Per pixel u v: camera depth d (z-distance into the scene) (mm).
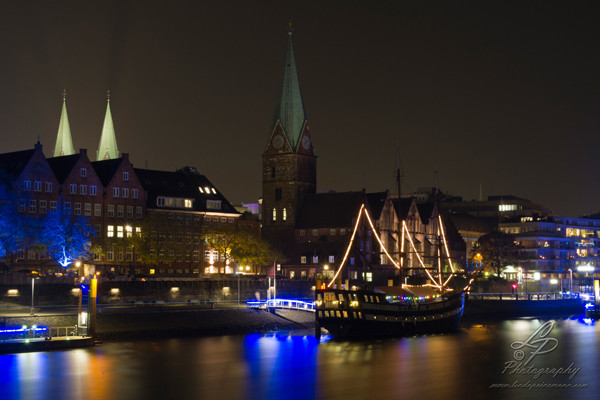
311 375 88312
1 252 141000
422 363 95562
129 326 112750
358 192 197500
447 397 78750
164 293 139750
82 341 103000
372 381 85438
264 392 80625
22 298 122438
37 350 99438
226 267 180750
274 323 126625
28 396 78250
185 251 174375
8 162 156250
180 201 175125
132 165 166625
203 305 133875
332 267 189625
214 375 88000
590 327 135625
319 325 115812
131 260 164250
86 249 150500
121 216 163875
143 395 79062
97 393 79500
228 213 183750
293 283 162625
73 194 156875
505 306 166875
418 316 122812
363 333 117000
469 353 103125
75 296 128000
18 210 148375
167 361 95062
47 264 148375
